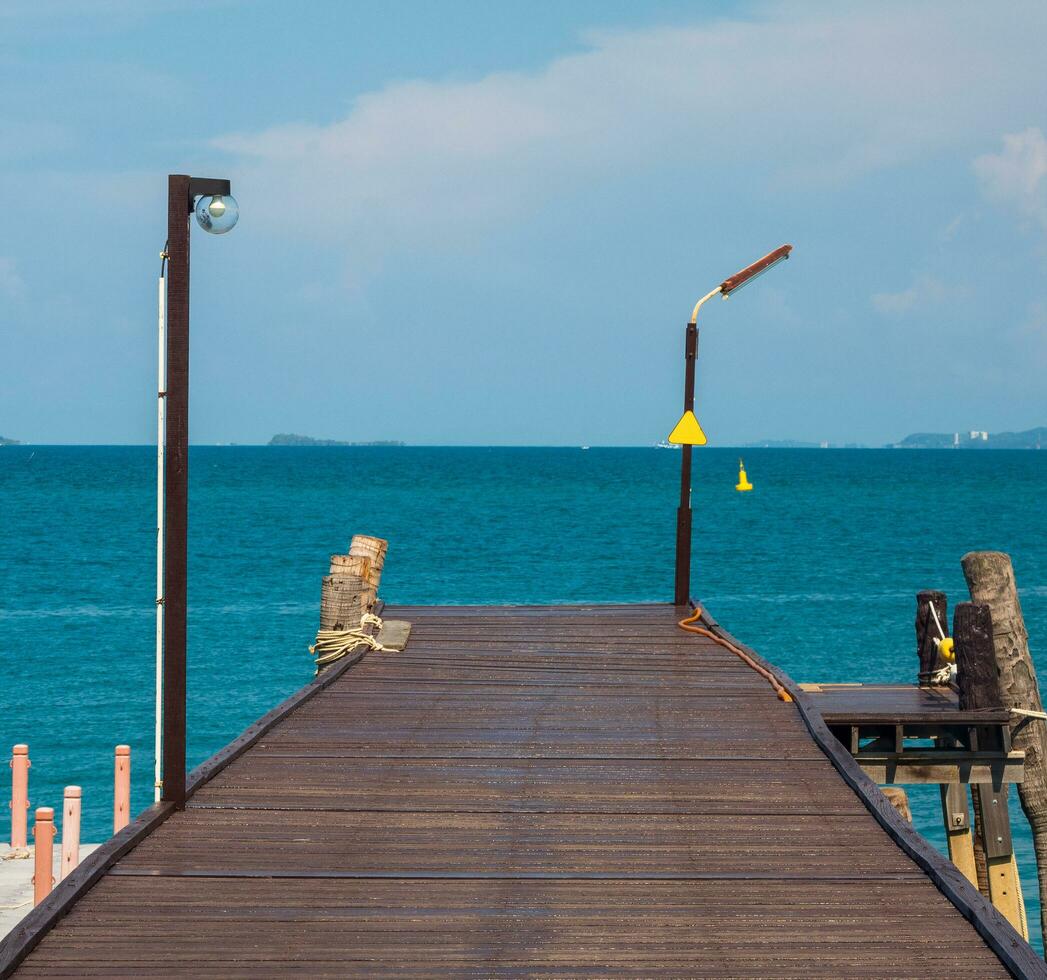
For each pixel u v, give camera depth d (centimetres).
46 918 992
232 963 935
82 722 3788
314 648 2342
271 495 16162
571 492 17275
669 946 970
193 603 6219
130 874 1121
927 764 1922
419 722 1752
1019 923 1969
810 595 6575
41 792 3100
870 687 2169
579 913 1036
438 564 8069
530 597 6512
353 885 1098
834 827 1273
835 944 972
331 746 1605
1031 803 1961
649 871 1137
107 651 4959
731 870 1141
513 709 1844
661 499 15538
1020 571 7869
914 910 1043
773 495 16662
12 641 5172
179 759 1319
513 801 1362
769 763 1532
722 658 2289
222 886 1094
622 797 1381
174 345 1296
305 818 1294
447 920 1020
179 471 1311
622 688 2008
